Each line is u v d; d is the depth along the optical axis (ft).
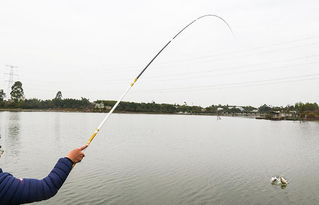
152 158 91.76
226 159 93.04
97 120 332.60
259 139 164.76
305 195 55.83
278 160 93.66
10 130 179.73
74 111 610.65
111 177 65.36
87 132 181.68
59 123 259.80
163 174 69.51
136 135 173.78
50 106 595.06
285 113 549.54
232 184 62.23
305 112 493.77
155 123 318.86
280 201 52.47
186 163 84.12
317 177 69.97
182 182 62.75
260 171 75.56
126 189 56.75
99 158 90.17
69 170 7.62
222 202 51.47
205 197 53.78
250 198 53.72
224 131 222.69
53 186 7.11
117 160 87.10
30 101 568.41
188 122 362.94
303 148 127.24
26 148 108.27
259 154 106.42
